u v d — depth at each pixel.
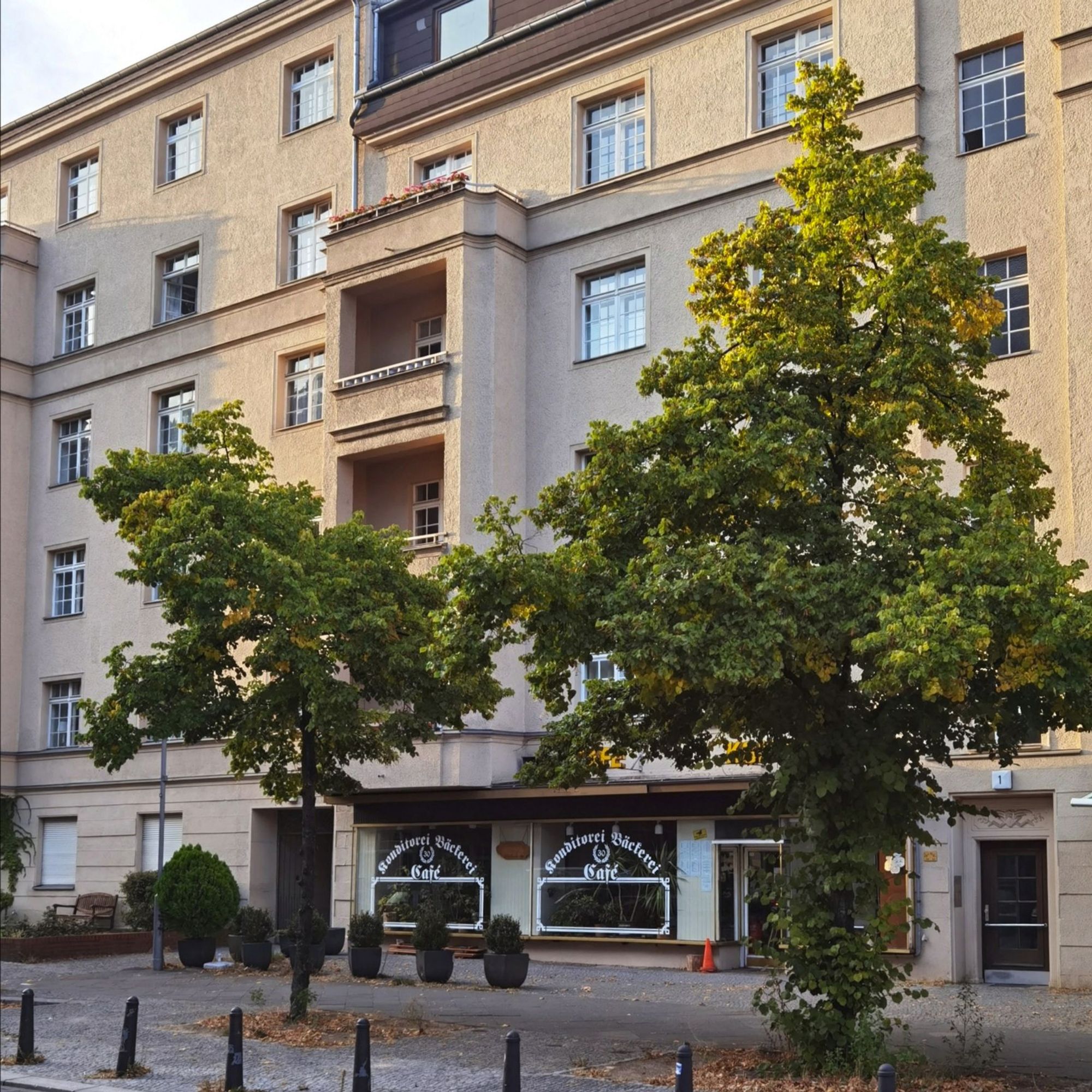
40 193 38.28
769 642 11.84
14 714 36.09
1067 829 20.52
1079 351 21.11
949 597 11.71
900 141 23.42
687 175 26.09
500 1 29.88
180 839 32.44
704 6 26.23
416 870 27.38
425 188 27.98
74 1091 12.78
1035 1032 15.53
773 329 14.33
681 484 13.09
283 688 16.86
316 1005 18.81
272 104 33.41
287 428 31.78
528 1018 17.22
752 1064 13.04
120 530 17.50
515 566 12.60
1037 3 22.48
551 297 27.58
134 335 35.09
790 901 12.95
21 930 28.66
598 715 14.58
